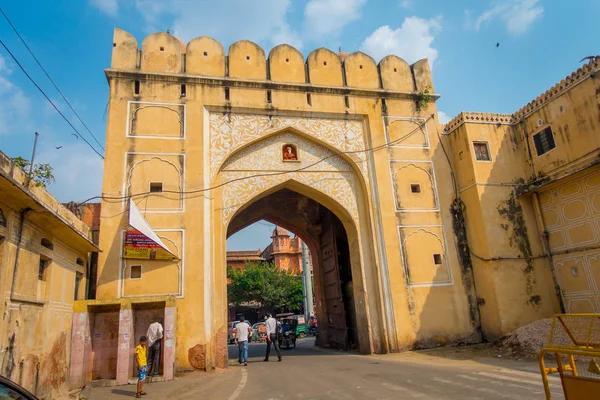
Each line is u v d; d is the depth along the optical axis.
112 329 6.73
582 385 2.59
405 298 8.51
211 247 7.86
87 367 6.28
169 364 6.30
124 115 8.02
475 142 9.18
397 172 9.24
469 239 9.12
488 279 8.49
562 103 8.25
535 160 8.98
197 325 7.21
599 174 7.53
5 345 3.95
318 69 9.46
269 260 27.53
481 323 8.68
